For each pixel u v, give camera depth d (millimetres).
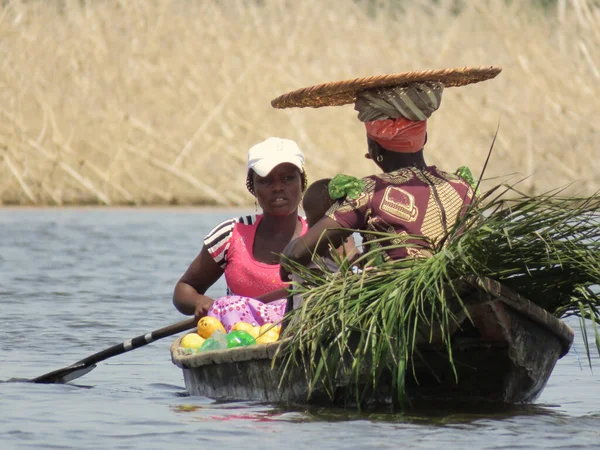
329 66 87625
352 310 19625
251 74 85812
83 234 62562
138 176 81688
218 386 22125
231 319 23875
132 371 26141
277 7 90688
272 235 24594
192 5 89188
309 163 81625
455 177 21281
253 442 17781
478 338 19922
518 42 93188
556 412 20312
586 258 20297
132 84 84125
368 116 21109
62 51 84250
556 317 20891
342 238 21016
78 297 38656
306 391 20453
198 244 57969
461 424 18953
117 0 87500
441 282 18922
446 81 21672
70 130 82250
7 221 69750
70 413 20578
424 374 20297
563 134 87375
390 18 93438
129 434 18547
